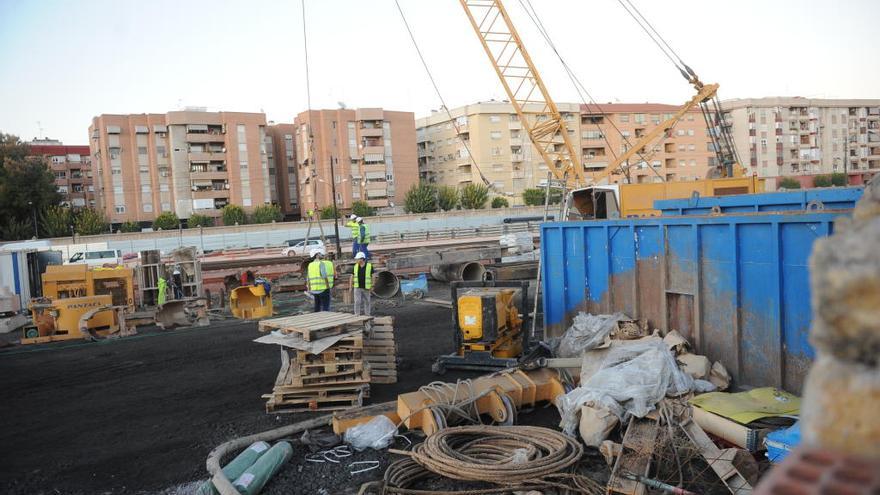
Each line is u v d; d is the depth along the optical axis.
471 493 5.09
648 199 17.41
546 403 7.56
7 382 10.55
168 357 12.02
